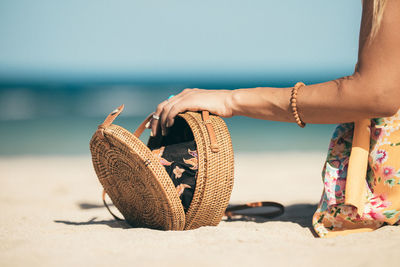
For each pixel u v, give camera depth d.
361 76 1.85
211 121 2.29
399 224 2.06
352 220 2.06
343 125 2.18
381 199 2.03
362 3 1.94
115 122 19.16
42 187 5.41
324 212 2.13
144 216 2.32
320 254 1.57
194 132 2.24
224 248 1.71
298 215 2.91
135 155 2.07
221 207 2.28
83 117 21.23
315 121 2.06
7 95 34.94
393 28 1.76
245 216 3.01
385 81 1.80
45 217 3.01
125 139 2.08
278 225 2.35
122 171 2.25
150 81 75.38
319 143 11.75
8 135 14.29
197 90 2.50
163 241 1.85
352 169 2.01
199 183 2.17
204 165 2.18
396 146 1.99
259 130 15.21
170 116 2.38
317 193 4.41
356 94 1.86
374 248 1.63
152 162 2.06
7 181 6.02
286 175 6.18
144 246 1.77
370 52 1.82
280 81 76.62
